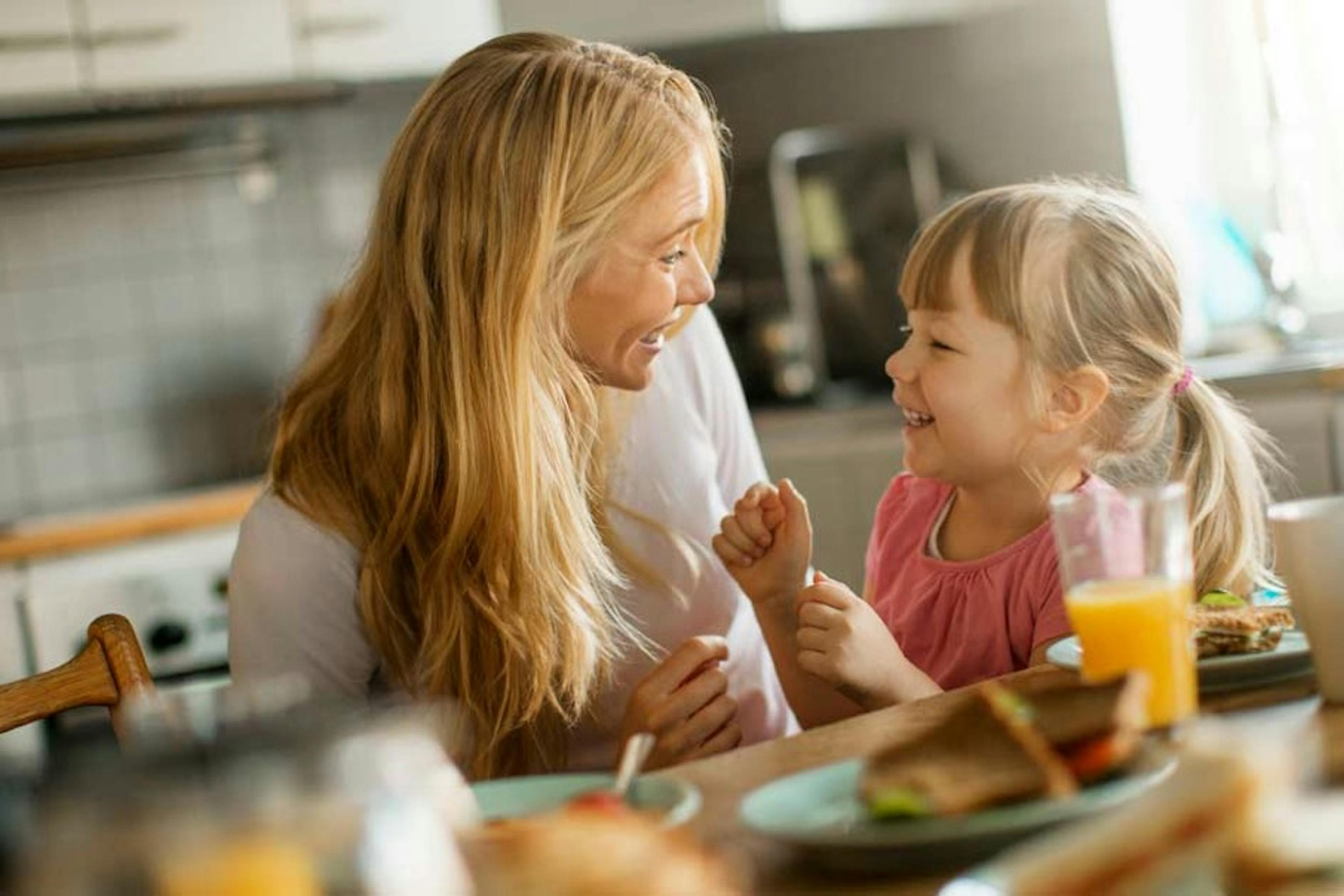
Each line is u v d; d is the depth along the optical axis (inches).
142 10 148.7
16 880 27.0
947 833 35.9
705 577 75.5
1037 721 39.8
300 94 155.9
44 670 133.3
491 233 63.6
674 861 32.9
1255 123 143.9
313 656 64.9
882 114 167.6
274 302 172.6
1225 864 33.2
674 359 78.5
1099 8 149.4
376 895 28.0
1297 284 141.4
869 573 79.1
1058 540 47.9
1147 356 71.2
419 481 64.0
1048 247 69.9
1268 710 46.2
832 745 48.0
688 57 179.0
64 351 162.4
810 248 167.3
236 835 26.8
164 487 166.6
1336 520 44.7
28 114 146.3
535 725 65.6
